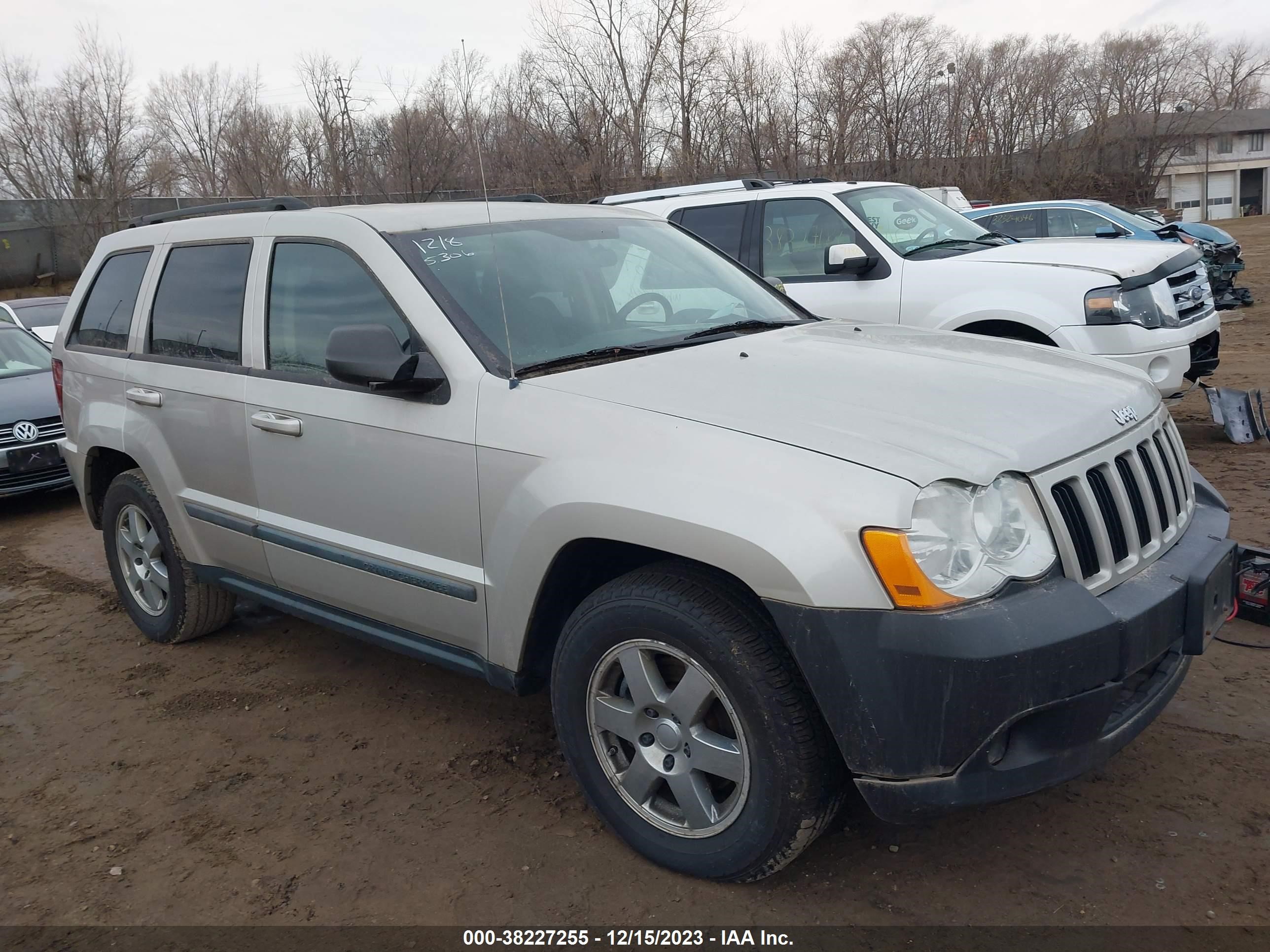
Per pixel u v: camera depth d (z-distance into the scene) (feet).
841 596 7.59
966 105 131.13
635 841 9.38
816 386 9.37
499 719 12.66
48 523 24.70
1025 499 8.02
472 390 9.96
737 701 8.29
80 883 9.75
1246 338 38.91
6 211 92.79
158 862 10.01
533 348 10.47
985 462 7.91
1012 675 7.43
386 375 9.85
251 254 12.73
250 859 9.95
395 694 13.58
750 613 8.32
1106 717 8.00
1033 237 45.27
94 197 93.04
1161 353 19.30
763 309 13.07
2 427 24.49
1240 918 8.21
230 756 12.10
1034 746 7.86
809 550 7.66
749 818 8.43
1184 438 24.03
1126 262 19.89
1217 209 255.70
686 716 8.75
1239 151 252.21
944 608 7.50
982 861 9.17
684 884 9.09
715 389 9.30
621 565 9.77
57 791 11.57
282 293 12.16
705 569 8.65
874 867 9.19
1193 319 21.16
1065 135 153.17
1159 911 8.36
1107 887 8.69
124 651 15.75
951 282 20.61
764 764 8.22
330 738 12.41
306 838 10.25
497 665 10.18
